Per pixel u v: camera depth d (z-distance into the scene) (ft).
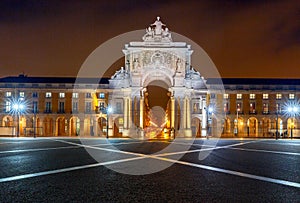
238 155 73.92
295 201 29.63
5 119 256.93
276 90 260.21
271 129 253.85
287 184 37.37
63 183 37.50
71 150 84.89
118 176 42.91
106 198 30.50
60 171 46.57
